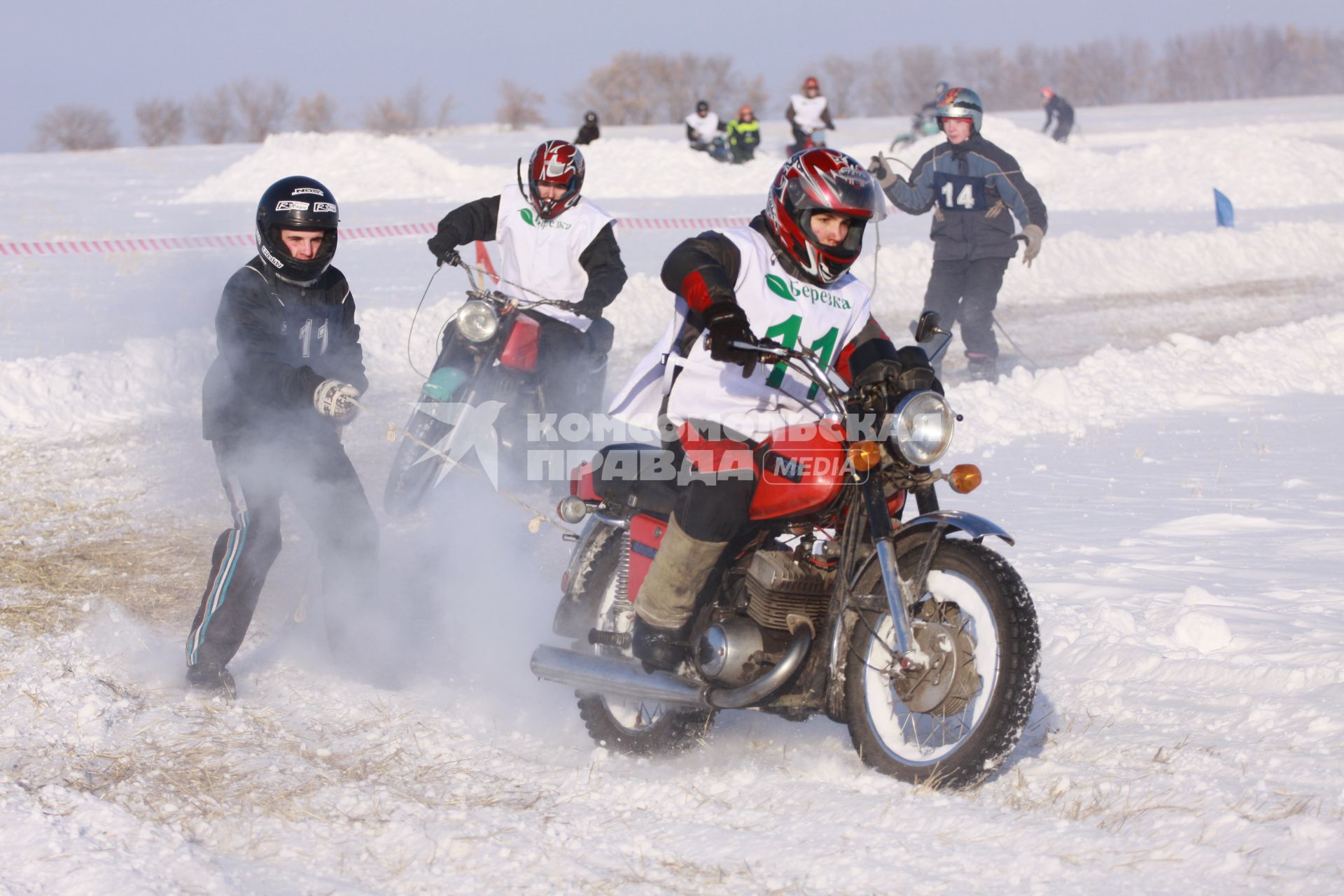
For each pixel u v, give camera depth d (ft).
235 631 65.77
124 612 78.38
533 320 91.71
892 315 209.97
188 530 97.76
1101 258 256.52
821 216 53.36
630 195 403.95
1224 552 86.33
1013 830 46.68
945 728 53.98
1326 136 613.52
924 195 149.18
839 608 53.31
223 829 48.39
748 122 468.75
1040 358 179.83
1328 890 41.11
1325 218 334.65
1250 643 67.05
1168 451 121.60
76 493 107.76
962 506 100.94
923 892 42.65
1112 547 88.48
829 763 55.36
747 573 54.65
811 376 52.34
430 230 282.15
